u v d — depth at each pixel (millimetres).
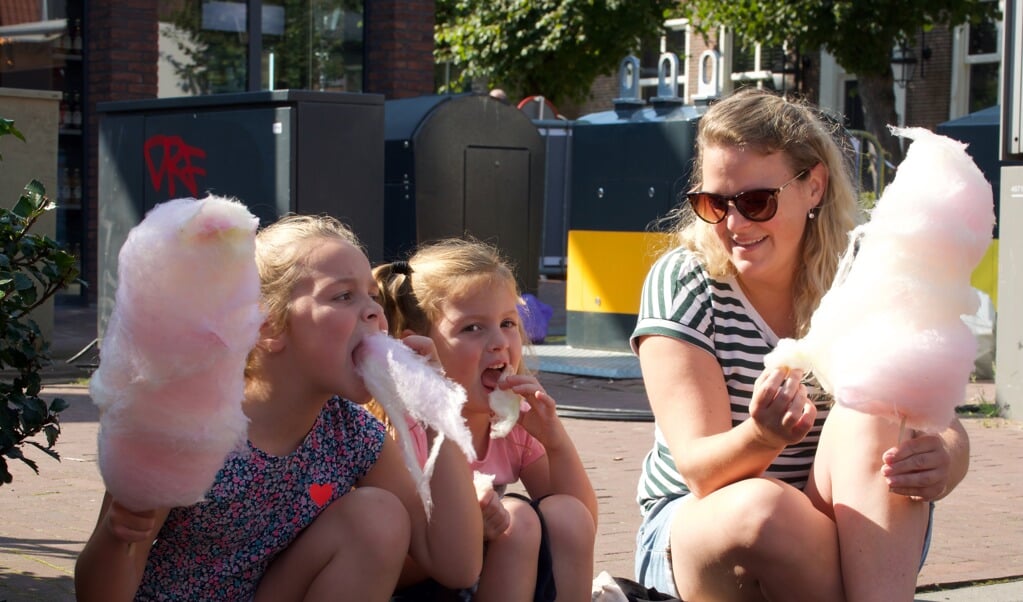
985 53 23281
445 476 2648
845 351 2523
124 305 1923
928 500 2758
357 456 2672
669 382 3033
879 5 18188
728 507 2781
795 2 18594
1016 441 6863
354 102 8102
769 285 3086
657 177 9711
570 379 8992
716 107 3070
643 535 3248
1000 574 4188
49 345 3438
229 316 1938
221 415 1990
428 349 2572
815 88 25438
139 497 2033
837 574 2789
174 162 8789
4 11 12914
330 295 2416
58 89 13422
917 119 24094
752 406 2680
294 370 2475
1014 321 7551
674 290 3115
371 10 14438
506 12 22688
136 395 1950
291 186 7914
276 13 14023
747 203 2951
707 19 20016
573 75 23016
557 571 2834
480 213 10570
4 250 3287
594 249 10180
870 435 2809
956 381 2467
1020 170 7527
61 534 4344
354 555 2502
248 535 2529
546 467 3168
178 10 13383
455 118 10352
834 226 3051
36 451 5820
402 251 10305
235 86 13852
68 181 13578
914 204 2465
